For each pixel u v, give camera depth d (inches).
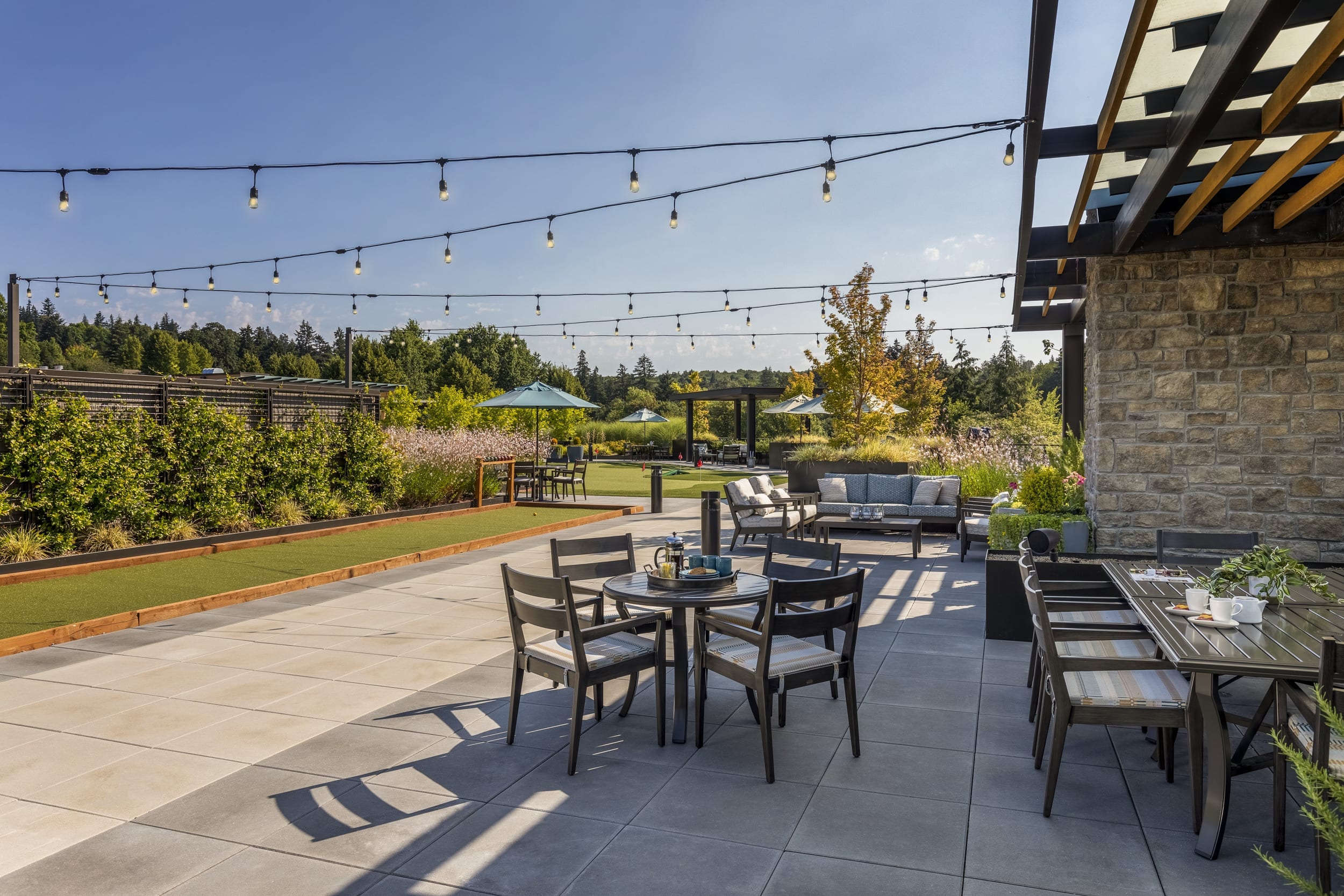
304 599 287.0
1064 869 106.1
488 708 172.2
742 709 172.1
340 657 212.5
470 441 636.7
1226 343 252.4
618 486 800.9
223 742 153.0
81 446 346.6
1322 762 99.6
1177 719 119.9
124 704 174.6
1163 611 140.6
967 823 119.6
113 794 130.0
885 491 474.9
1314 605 146.8
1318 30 131.0
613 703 176.6
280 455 448.8
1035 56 126.0
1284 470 249.0
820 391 1165.7
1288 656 110.7
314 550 389.1
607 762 143.4
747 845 112.7
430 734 157.2
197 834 116.4
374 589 306.3
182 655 213.9
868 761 143.5
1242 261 250.7
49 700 177.6
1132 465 260.5
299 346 3292.3
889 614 260.8
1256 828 118.6
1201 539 195.8
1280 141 188.1
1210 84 130.3
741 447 1223.5
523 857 109.5
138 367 2172.7
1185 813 123.3
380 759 144.6
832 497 476.4
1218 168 194.5
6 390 334.0
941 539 448.1
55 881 103.2
